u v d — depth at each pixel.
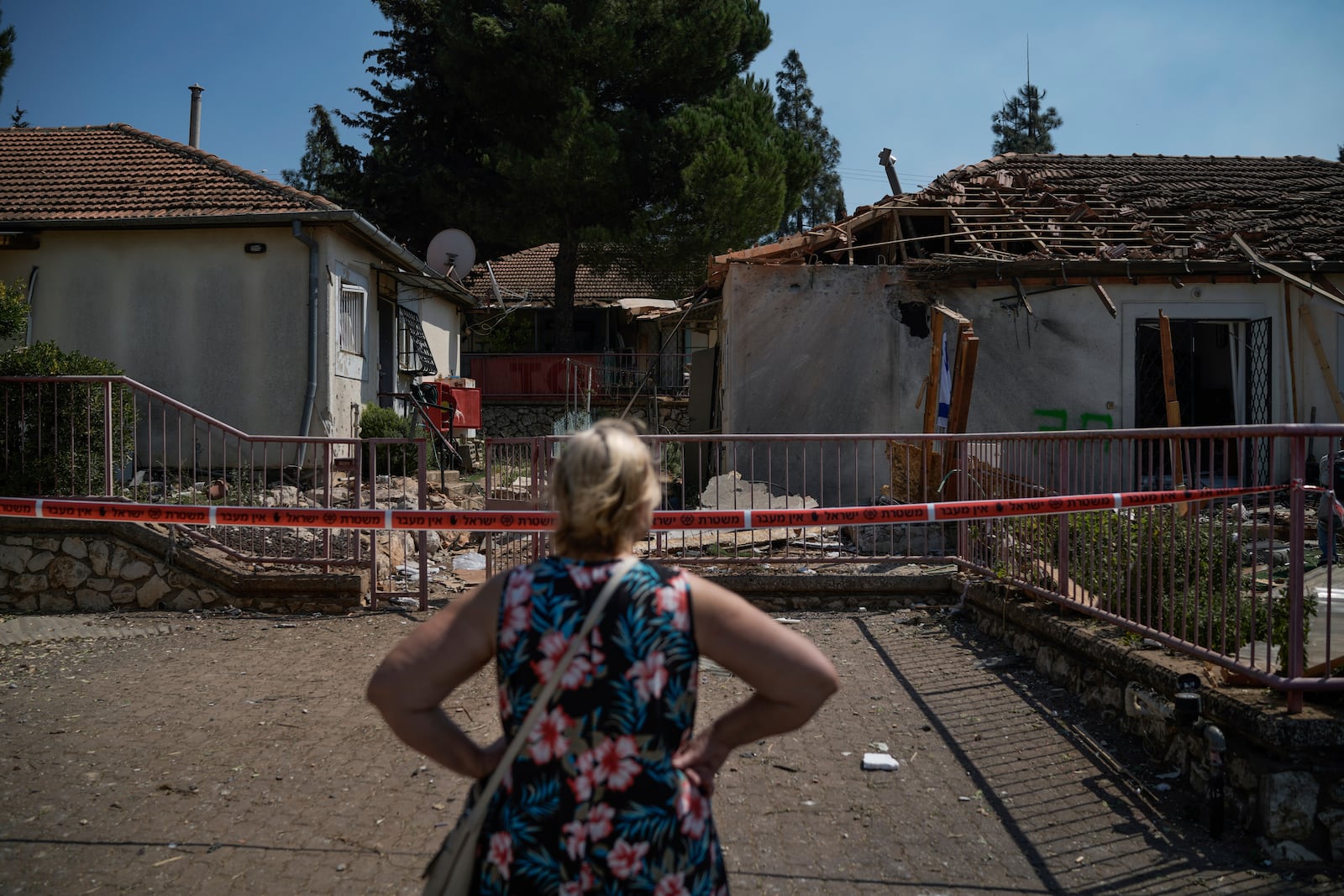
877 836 3.83
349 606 7.75
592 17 21.75
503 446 10.09
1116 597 5.13
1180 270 11.84
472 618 1.92
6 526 7.89
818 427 12.26
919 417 12.20
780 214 24.00
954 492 8.06
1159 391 12.44
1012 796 4.18
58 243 13.20
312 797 4.20
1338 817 3.54
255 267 13.20
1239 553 4.04
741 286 12.30
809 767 4.54
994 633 6.67
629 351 28.69
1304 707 3.69
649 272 24.45
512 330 29.05
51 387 8.23
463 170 25.55
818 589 7.69
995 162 16.33
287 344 13.20
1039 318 12.26
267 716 5.25
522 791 1.81
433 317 20.00
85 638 6.93
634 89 23.95
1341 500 7.77
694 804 1.86
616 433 2.00
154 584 7.89
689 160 22.80
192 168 14.52
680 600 1.88
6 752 4.70
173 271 13.22
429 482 13.36
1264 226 13.28
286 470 12.94
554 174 21.56
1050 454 6.20
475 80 22.50
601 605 1.84
